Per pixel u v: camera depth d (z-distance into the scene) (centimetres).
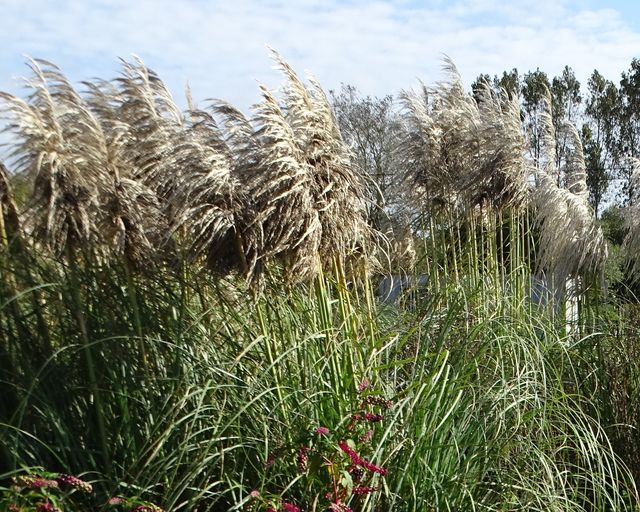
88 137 574
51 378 570
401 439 588
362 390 593
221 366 597
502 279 891
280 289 674
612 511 670
